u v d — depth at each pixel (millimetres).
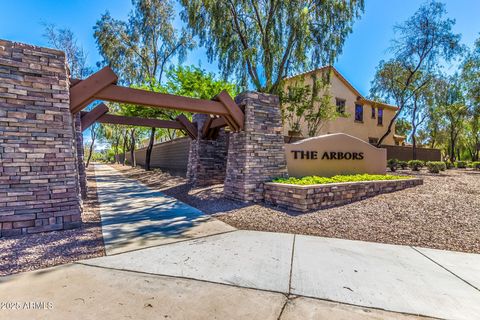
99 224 5086
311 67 11914
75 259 3322
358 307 2307
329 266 3176
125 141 32250
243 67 11727
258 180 7406
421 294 2537
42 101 4520
